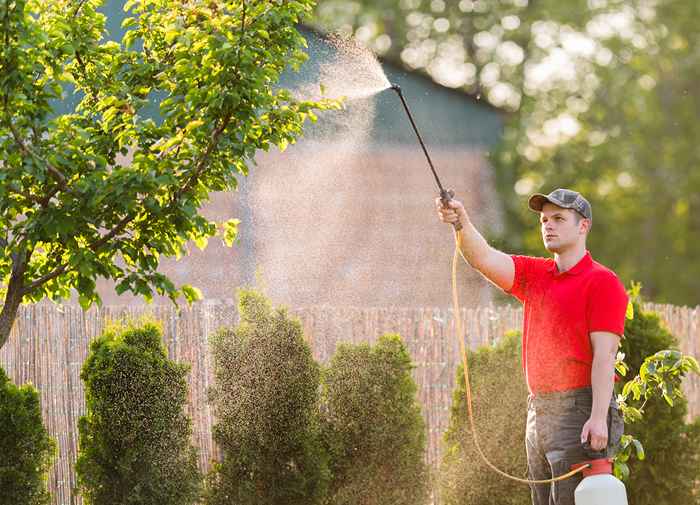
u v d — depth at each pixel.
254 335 10.64
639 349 11.12
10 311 8.50
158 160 7.98
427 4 37.44
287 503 10.53
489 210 30.08
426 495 11.10
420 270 23.59
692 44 36.81
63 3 8.64
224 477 10.53
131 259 8.30
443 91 26.48
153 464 9.96
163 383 10.09
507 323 12.80
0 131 7.52
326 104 8.62
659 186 36.75
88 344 11.50
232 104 7.69
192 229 8.27
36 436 9.74
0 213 7.83
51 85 7.77
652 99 36.84
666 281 36.62
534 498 7.80
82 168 8.04
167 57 8.86
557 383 7.39
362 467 10.87
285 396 10.56
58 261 8.66
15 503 9.60
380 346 11.09
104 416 9.91
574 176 36.75
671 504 11.04
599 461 7.32
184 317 11.60
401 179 23.92
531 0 37.78
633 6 36.84
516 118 35.69
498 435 11.27
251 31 7.84
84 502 10.03
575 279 7.45
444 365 12.65
